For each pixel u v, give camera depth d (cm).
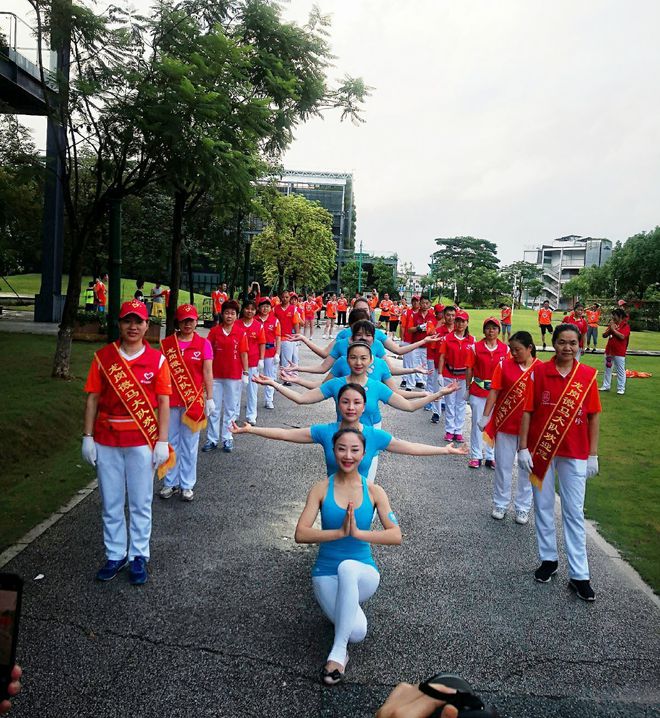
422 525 656
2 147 1653
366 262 9862
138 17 1091
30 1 1065
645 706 371
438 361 1080
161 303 3197
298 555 563
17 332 2011
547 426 525
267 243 4356
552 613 477
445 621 460
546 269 11638
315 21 1412
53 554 548
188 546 577
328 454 475
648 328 5034
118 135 1109
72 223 1250
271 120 1319
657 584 530
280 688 374
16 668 189
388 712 159
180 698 362
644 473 876
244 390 1481
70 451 893
